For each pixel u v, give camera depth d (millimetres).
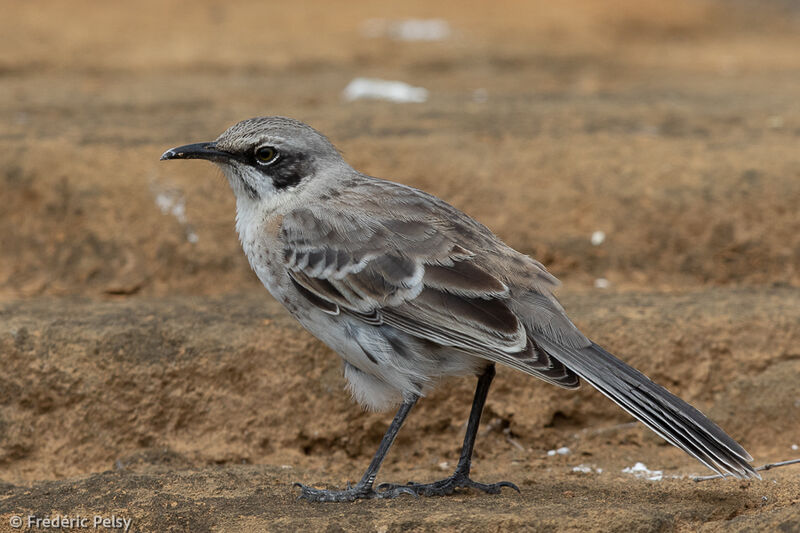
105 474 10539
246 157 10016
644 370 11883
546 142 16062
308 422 11711
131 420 11391
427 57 25094
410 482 10094
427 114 18656
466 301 9117
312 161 10039
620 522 8664
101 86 21625
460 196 14914
